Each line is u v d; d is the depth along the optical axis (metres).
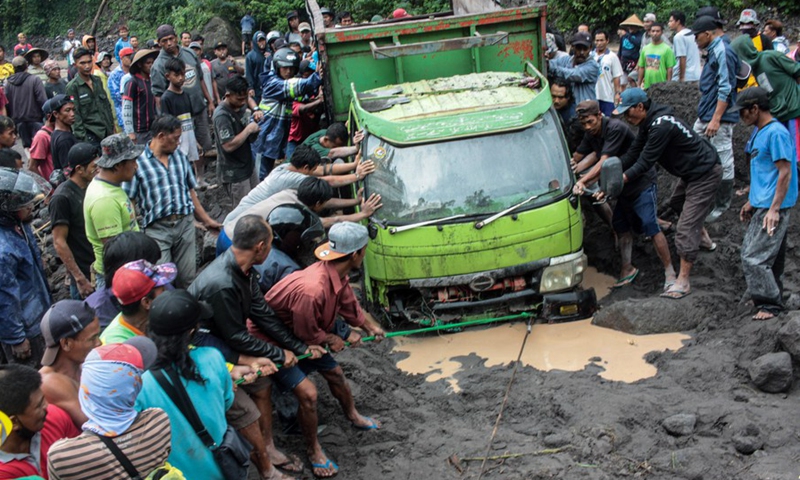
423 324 7.84
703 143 7.72
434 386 6.94
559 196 7.73
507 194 7.68
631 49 15.54
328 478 5.68
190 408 4.39
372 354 7.54
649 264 8.79
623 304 7.65
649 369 6.88
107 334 4.69
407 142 7.83
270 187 7.51
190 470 4.48
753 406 6.01
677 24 14.09
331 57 9.38
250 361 5.17
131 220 6.96
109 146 6.66
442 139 7.83
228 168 10.30
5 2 38.56
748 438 5.54
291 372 5.45
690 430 5.74
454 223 7.56
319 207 6.56
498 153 7.81
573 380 6.68
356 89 9.53
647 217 8.03
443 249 7.55
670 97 12.12
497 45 9.51
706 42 9.09
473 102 8.27
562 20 20.95
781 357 6.21
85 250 7.45
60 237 7.20
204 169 13.72
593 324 7.81
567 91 9.43
